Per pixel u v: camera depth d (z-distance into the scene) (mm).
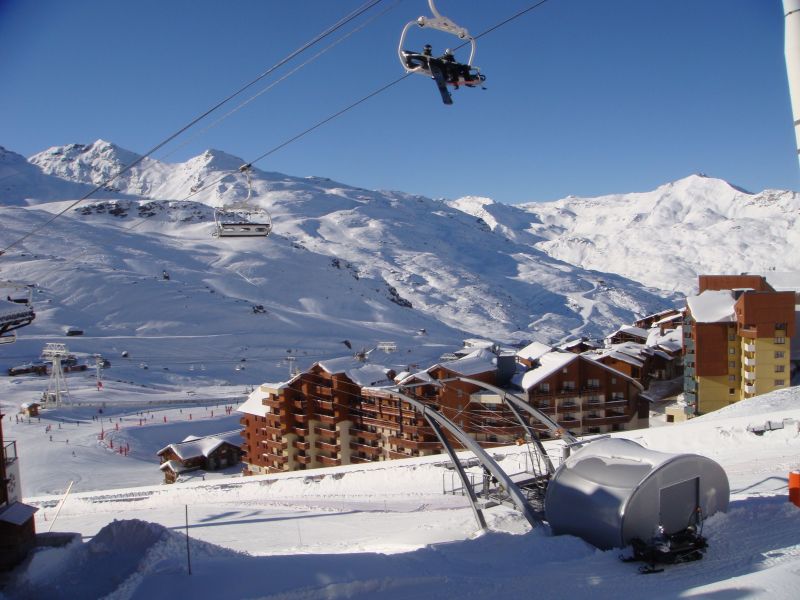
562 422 55562
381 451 61281
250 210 24297
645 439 29594
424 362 183375
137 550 16906
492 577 11891
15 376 135500
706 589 9742
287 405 67250
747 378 61938
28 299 23359
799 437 26109
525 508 17375
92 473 79875
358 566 12648
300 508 31391
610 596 10734
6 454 21000
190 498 39156
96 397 120188
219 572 12523
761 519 13781
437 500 28609
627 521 13445
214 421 107188
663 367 84688
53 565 17203
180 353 172875
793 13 11055
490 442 55594
